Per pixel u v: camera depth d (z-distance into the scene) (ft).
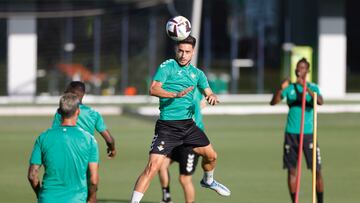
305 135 138.21
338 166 196.54
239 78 463.83
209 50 463.01
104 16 451.53
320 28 459.73
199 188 162.20
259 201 147.84
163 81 115.44
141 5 424.87
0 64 441.68
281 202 146.82
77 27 449.89
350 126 297.74
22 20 438.81
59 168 89.92
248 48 465.06
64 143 90.17
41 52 445.78
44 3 439.63
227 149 229.25
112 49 453.17
